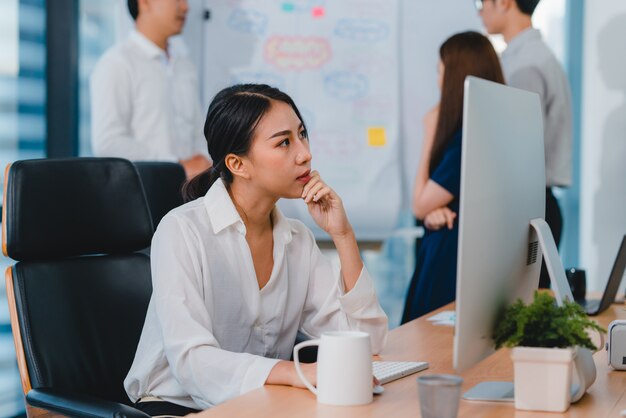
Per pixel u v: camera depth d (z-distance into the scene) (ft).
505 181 4.71
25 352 6.28
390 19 13.69
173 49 13.76
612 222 14.39
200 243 5.89
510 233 4.80
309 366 5.10
